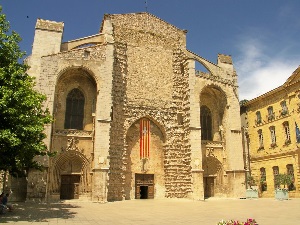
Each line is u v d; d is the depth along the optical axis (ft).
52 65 116.26
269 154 157.07
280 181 136.77
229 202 112.78
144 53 139.95
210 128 149.89
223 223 43.62
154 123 135.44
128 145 128.06
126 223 60.18
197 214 76.64
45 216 67.62
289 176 136.15
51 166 110.73
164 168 132.57
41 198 101.71
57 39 127.44
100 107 115.44
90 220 63.36
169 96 139.33
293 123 144.25
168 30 149.18
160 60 142.41
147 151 130.93
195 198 121.70
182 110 139.33
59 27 129.59
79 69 121.08
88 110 125.18
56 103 120.67
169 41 147.43
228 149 141.18
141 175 128.88
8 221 58.03
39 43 125.29
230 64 159.94
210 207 94.27
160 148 134.31
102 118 114.42
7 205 73.31
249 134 173.99
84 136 118.32
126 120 127.54
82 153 116.47
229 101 146.20
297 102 143.13
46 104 111.34
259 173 163.43
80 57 120.37
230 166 138.51
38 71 121.49
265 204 103.04
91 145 118.42
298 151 139.33
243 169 139.64
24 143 66.49
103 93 117.39
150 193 128.06
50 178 110.22
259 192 158.61
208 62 154.20
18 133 64.95
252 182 156.66
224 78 154.92
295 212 79.30
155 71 139.64
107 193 112.68
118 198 118.21
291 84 145.59
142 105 132.16
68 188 114.62
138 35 141.38
